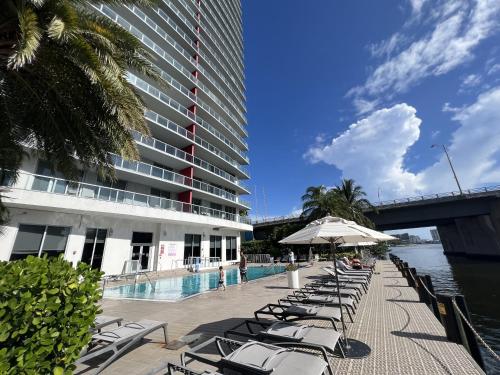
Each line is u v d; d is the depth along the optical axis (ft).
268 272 69.15
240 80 160.76
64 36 15.69
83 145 23.44
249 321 15.55
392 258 81.66
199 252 81.46
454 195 111.65
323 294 25.02
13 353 5.53
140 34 76.48
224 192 97.19
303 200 106.42
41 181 42.65
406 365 12.00
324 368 8.57
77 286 7.49
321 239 17.33
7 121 21.12
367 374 11.21
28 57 13.69
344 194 120.88
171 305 26.48
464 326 14.34
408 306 23.43
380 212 128.36
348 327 17.98
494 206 108.58
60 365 6.77
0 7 16.37
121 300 29.99
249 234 167.12
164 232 68.28
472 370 11.39
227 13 165.68
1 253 39.88
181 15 104.42
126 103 18.54
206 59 114.01
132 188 66.08
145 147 64.85
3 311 5.65
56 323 6.78
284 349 9.71
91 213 50.75
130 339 12.68
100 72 17.11
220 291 34.81
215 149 99.91
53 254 46.06
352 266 52.75
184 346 14.71
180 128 80.53
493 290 64.28
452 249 182.50
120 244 57.67
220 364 9.02
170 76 85.66
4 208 28.86
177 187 74.38
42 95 20.62
